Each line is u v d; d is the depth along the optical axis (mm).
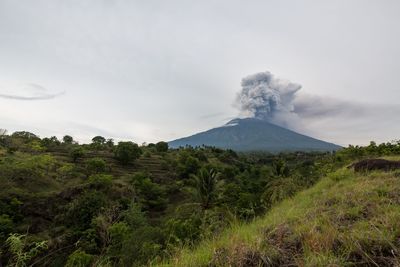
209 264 3510
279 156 101750
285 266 3123
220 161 84562
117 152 70000
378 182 8234
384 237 3176
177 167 66500
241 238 4145
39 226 33469
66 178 52375
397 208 4570
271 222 5734
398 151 21156
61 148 82250
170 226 14031
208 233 5629
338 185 10969
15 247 3736
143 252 7750
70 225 31859
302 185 17234
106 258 6277
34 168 48719
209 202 31969
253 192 33406
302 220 4910
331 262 2836
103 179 42500
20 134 94625
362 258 3002
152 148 98250
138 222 28141
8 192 38219
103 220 23141
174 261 4254
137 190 46812
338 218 4664
